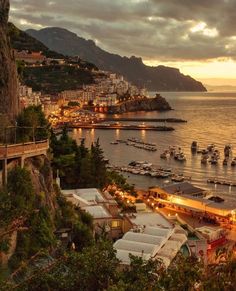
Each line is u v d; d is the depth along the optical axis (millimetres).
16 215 24656
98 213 58719
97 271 22500
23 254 36188
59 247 40125
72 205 54531
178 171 151000
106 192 75938
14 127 44906
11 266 34438
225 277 22172
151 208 78875
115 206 64438
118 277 22328
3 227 23469
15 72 48938
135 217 61812
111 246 23984
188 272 21969
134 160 169125
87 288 22281
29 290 21672
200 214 84250
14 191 39125
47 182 47375
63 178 79188
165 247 50219
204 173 148750
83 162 80875
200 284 22047
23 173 40438
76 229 46469
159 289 21031
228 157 176875
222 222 81062
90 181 80312
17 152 41344
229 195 116812
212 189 124312
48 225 41125
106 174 85500
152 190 95125
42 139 51219
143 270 22797
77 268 22859
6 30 48250
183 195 91438
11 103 46625
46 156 48688
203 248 57031
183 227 64000
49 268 22828
